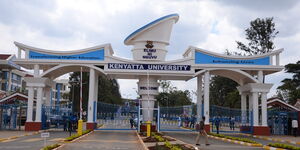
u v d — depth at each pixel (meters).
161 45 33.44
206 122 32.66
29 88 32.66
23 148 18.00
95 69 32.72
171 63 32.75
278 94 62.09
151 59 32.97
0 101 34.16
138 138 26.45
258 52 59.69
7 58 58.47
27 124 32.22
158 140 23.20
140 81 33.91
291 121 34.44
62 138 24.95
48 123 35.47
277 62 33.75
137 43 33.47
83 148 18.58
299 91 53.97
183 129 37.91
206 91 33.06
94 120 33.72
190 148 18.55
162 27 33.22
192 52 33.06
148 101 33.44
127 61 32.56
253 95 33.38
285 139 28.69
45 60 32.53
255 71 34.44
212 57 33.38
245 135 33.38
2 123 35.62
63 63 32.59
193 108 39.72
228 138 26.36
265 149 20.06
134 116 43.69
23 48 32.72
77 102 68.06
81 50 32.69
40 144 20.31
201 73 33.72
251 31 59.94
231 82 70.38
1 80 61.53
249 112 34.09
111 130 34.81
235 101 63.00
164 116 44.81
